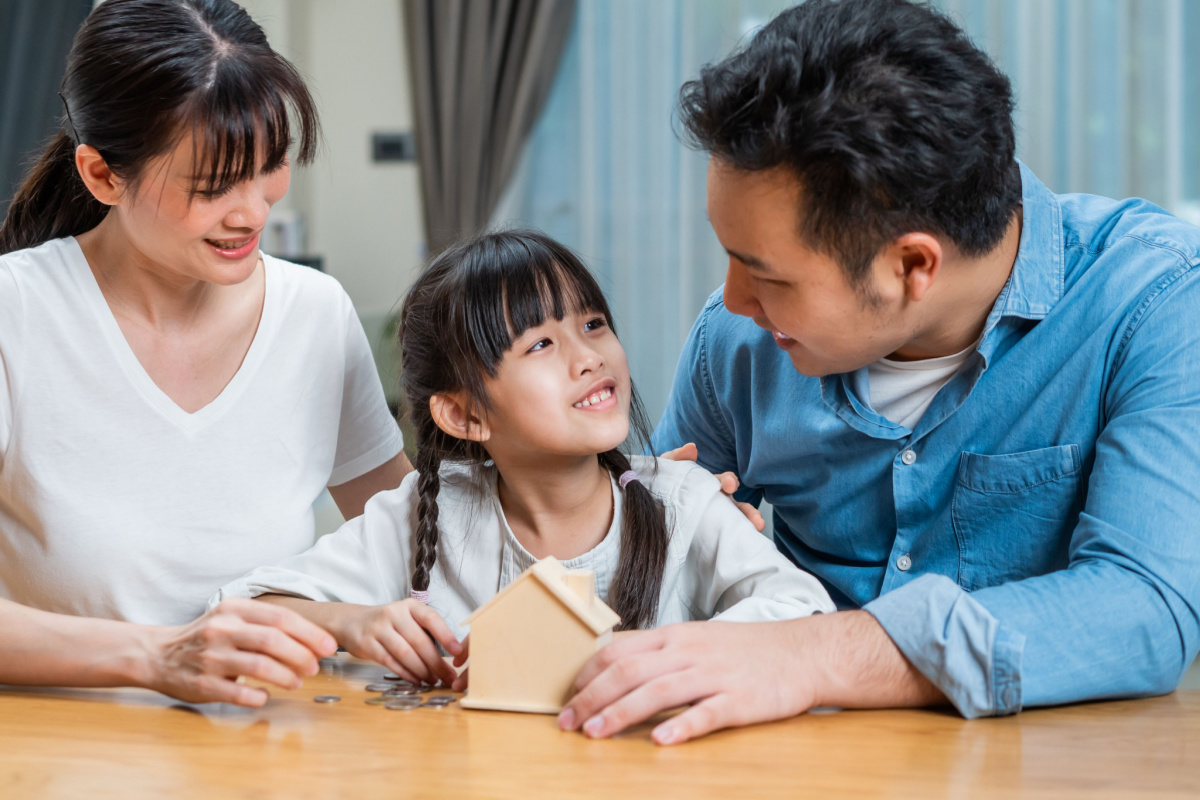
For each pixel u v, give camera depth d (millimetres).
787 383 1172
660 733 712
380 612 913
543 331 1017
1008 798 613
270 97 919
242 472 1151
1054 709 807
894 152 791
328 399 1230
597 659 769
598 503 1086
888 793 621
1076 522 1024
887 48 813
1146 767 667
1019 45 4039
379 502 1134
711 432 1307
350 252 4996
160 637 846
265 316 1170
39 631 859
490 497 1112
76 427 1080
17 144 2615
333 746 718
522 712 801
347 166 4965
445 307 1044
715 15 4410
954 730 749
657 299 4562
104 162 936
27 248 1129
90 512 1086
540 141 4668
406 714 798
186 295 1104
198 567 1132
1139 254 994
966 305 963
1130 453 890
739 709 735
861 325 882
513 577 1093
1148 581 828
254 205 951
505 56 4652
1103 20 3971
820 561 1219
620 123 4535
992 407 1037
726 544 1061
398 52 4883
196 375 1135
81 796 629
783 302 876
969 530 1070
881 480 1126
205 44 901
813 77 797
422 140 4730
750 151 802
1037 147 4039
